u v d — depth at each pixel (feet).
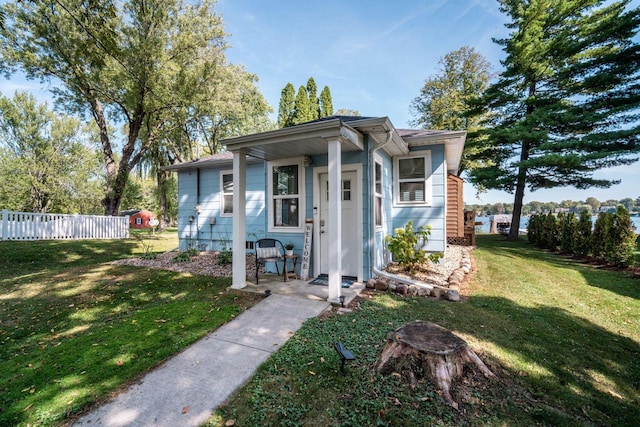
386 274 16.63
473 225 34.01
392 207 23.72
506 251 29.43
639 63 31.37
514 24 39.14
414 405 6.57
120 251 32.04
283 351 9.13
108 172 44.98
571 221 27.27
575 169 36.65
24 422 6.35
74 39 27.71
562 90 37.04
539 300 14.03
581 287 16.26
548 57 36.96
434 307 12.92
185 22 40.86
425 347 7.50
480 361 7.75
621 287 16.26
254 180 28.19
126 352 9.43
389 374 7.54
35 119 67.82
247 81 62.23
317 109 72.64
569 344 9.66
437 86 59.57
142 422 6.32
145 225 98.58
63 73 36.47
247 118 69.00
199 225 31.22
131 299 15.35
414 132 23.99
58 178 67.10
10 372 8.43
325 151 16.96
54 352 9.57
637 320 11.73
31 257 26.40
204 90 41.14
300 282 16.87
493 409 6.49
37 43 34.50
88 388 7.55
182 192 32.30
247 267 21.63
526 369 8.14
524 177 39.19
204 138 70.95
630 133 31.30
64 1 20.22
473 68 56.24
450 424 6.06
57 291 16.70
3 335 11.43
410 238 18.81
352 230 17.93
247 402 6.91
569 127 36.55
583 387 7.47
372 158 16.72
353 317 11.76
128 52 34.42
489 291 15.47
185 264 23.32
